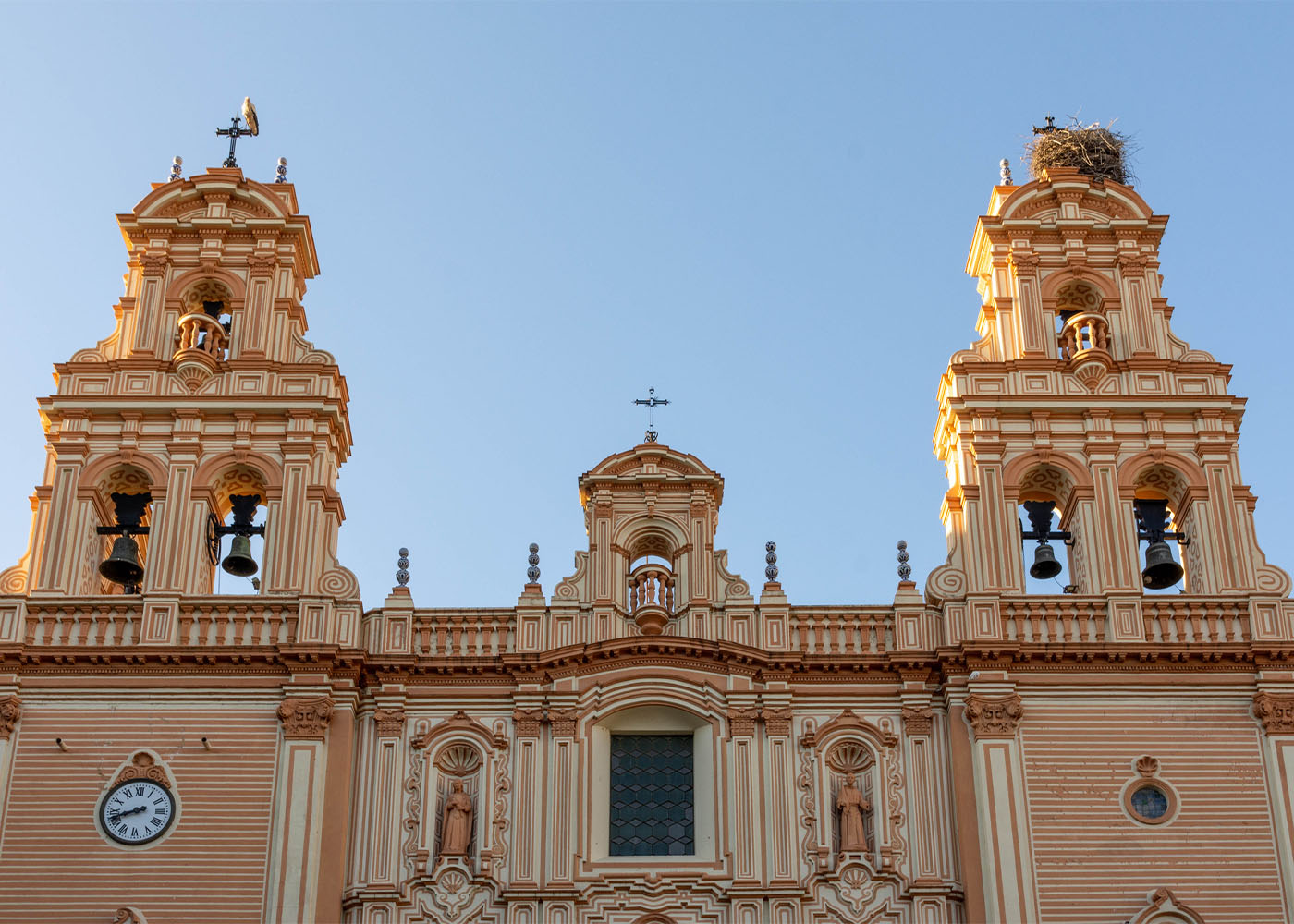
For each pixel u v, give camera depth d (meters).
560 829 37.28
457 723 38.66
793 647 39.62
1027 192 45.62
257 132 47.31
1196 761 37.91
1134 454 41.91
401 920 36.56
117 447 41.81
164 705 38.50
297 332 44.03
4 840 36.97
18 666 38.62
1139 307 44.12
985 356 43.50
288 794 37.34
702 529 40.94
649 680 38.94
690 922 36.56
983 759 37.75
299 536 40.62
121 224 44.91
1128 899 36.44
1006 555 40.56
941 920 36.56
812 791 37.88
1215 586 40.25
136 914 36.22
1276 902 36.44
